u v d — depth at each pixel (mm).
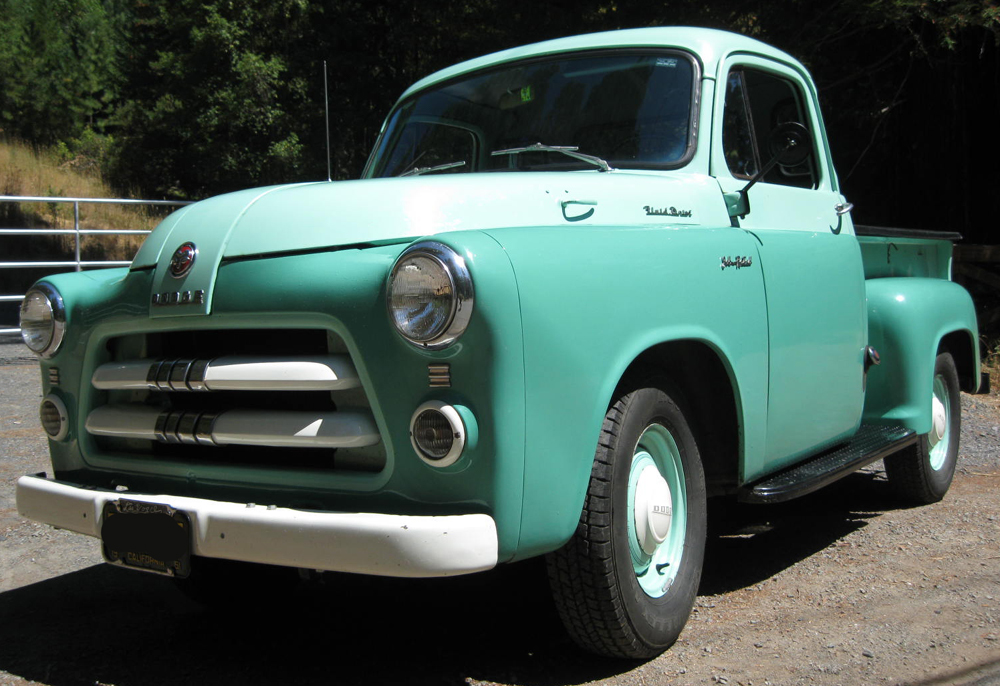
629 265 2824
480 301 2375
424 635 3252
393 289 2430
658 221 3207
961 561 3945
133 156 24688
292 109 19312
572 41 3998
